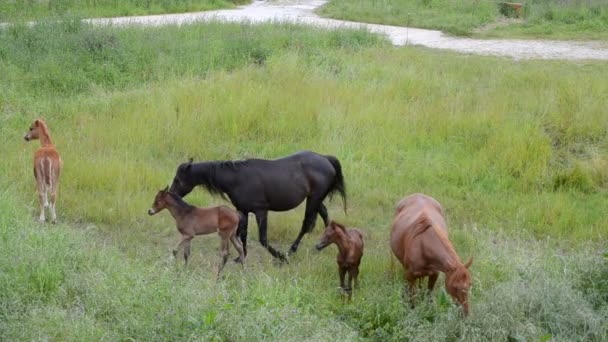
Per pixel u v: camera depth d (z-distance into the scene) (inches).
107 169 541.0
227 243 419.2
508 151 586.2
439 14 1194.6
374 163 585.9
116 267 397.4
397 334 357.1
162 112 642.2
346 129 624.4
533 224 497.7
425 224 368.8
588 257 421.4
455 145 613.9
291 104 656.4
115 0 1198.3
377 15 1194.0
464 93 711.7
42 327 347.6
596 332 361.4
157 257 433.4
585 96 689.0
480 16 1160.8
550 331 362.6
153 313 354.9
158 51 832.3
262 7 1312.7
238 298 369.7
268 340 338.6
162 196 415.8
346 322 373.1
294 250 454.0
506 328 354.0
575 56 920.3
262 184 436.8
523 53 938.7
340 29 974.4
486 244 451.8
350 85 721.6
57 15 1025.5
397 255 392.5
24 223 441.1
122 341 345.4
